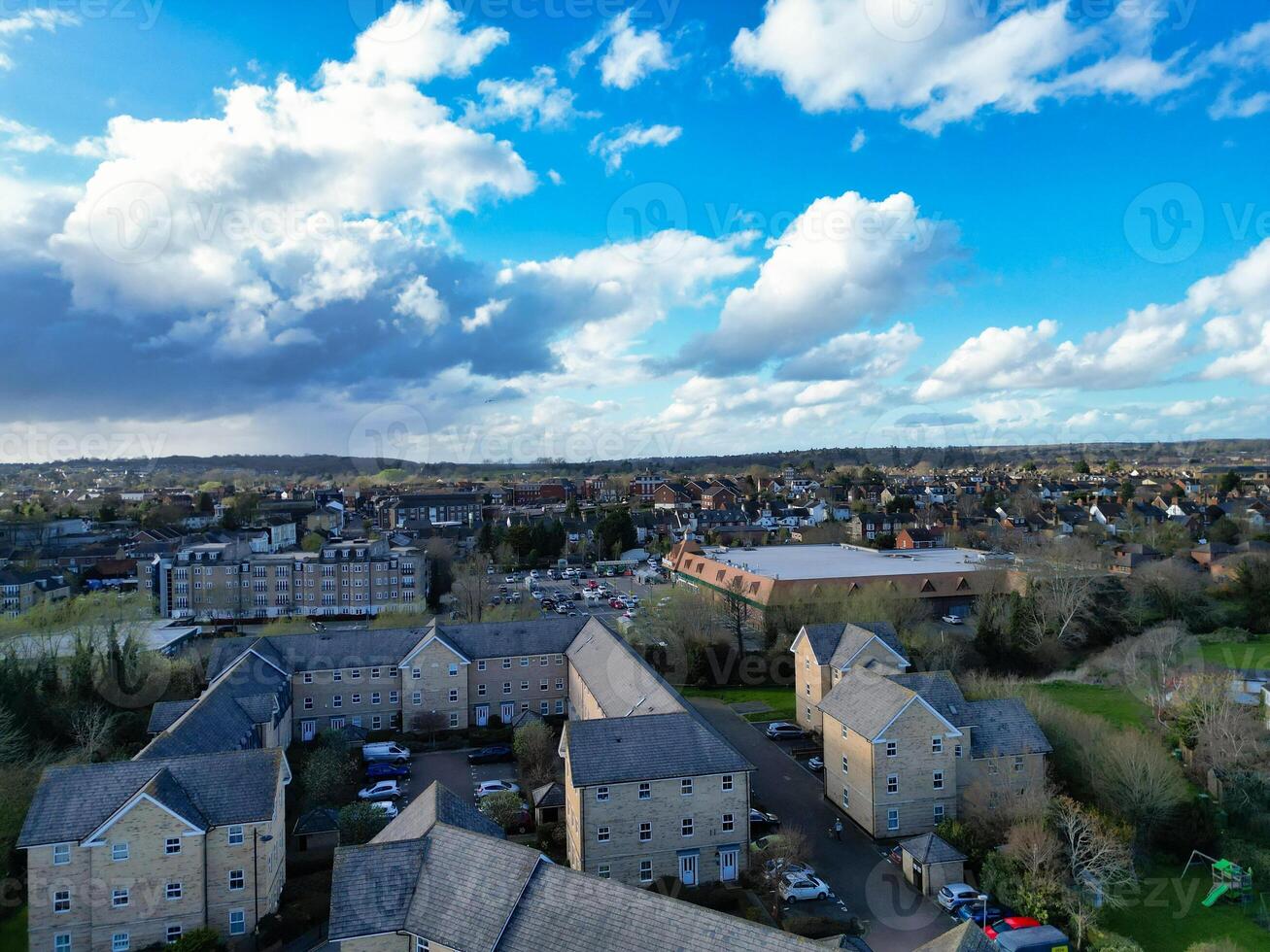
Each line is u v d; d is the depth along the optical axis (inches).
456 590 4512.8
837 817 2142.0
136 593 4451.3
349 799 2242.9
